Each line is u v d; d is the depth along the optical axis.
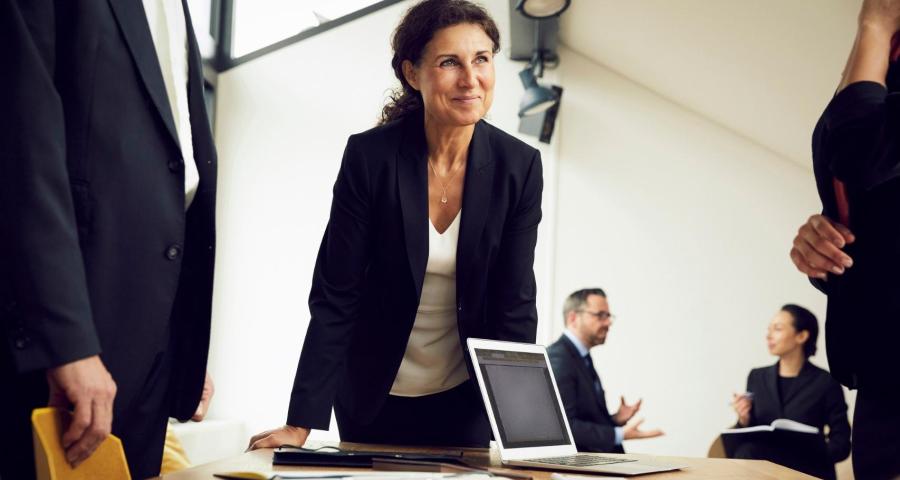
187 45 1.51
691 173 5.58
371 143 1.83
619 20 4.77
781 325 4.52
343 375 1.92
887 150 1.20
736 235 5.52
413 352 1.91
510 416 1.54
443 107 1.73
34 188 1.08
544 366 1.75
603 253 5.55
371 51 5.81
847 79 1.26
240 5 5.92
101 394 1.08
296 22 5.87
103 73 1.27
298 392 1.74
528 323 1.89
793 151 5.37
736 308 5.47
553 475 1.27
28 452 1.20
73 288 1.08
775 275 5.47
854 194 1.26
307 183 5.75
